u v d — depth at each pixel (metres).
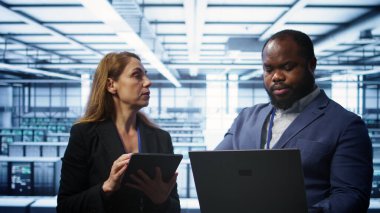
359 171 0.83
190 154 0.75
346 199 0.78
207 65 5.81
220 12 4.00
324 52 7.37
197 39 4.45
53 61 9.09
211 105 13.23
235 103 13.19
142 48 3.59
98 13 2.16
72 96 13.78
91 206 0.93
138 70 1.08
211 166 0.75
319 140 0.89
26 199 1.98
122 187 0.94
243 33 5.15
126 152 1.06
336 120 0.90
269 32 4.72
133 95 1.06
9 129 6.09
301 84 0.90
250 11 3.95
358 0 3.46
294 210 0.73
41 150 3.32
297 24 4.49
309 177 0.89
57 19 4.40
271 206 0.74
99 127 1.06
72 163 1.02
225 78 13.08
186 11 2.89
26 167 2.35
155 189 0.93
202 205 0.80
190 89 13.48
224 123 13.12
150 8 3.84
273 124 1.01
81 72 11.56
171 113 13.45
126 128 1.11
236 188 0.75
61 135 5.46
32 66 7.30
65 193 1.00
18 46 6.80
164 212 0.99
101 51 7.16
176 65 5.77
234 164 0.73
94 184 1.02
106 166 1.02
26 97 13.84
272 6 3.74
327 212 0.77
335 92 12.59
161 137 1.15
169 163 0.92
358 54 7.53
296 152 0.68
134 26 2.86
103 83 1.08
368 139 0.87
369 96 12.51
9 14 4.03
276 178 0.71
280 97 0.93
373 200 2.01
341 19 4.23
